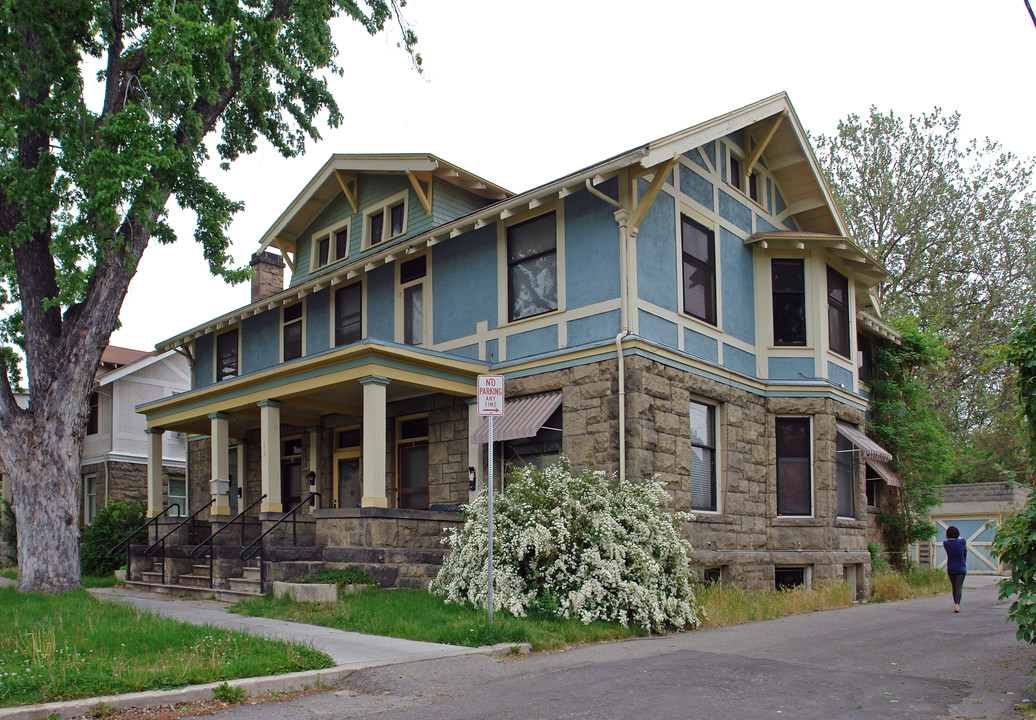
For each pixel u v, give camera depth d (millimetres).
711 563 14836
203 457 24344
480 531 12133
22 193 13633
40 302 14648
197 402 18500
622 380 13852
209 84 13906
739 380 16609
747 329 17422
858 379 20656
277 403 16422
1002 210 35344
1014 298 34406
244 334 23297
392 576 13242
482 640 9438
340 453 19500
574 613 11195
